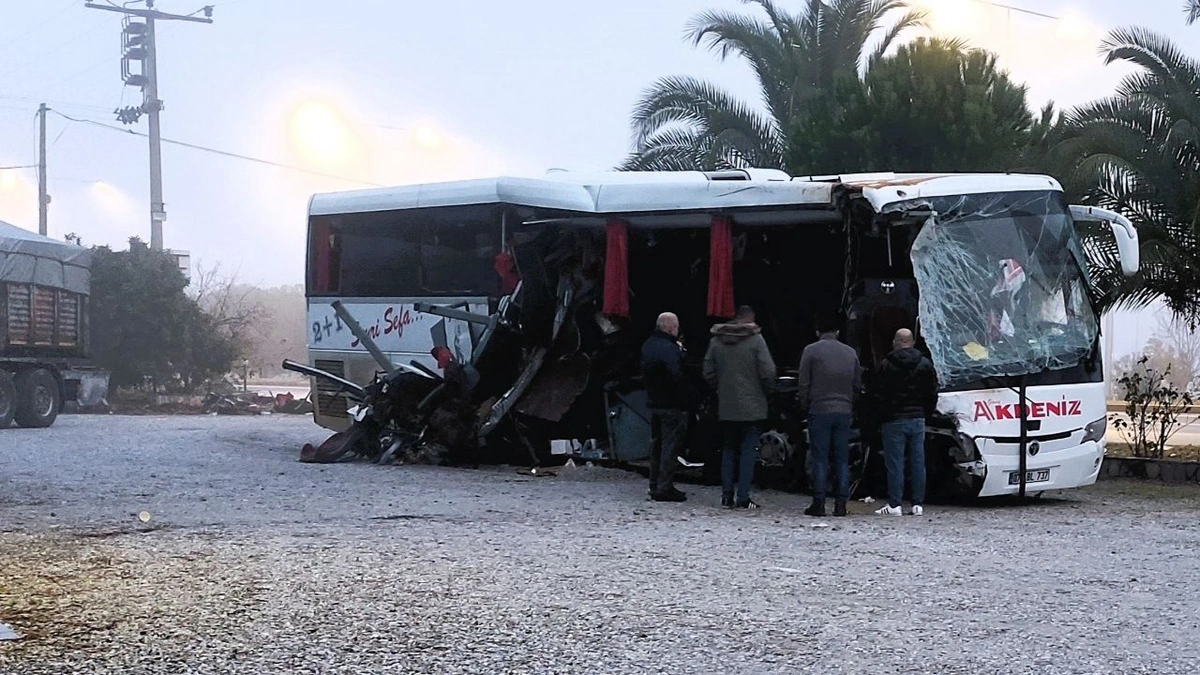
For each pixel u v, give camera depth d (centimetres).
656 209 1590
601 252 1709
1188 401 1867
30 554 960
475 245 1791
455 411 1759
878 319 1434
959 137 2070
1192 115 1856
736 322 1351
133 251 3931
